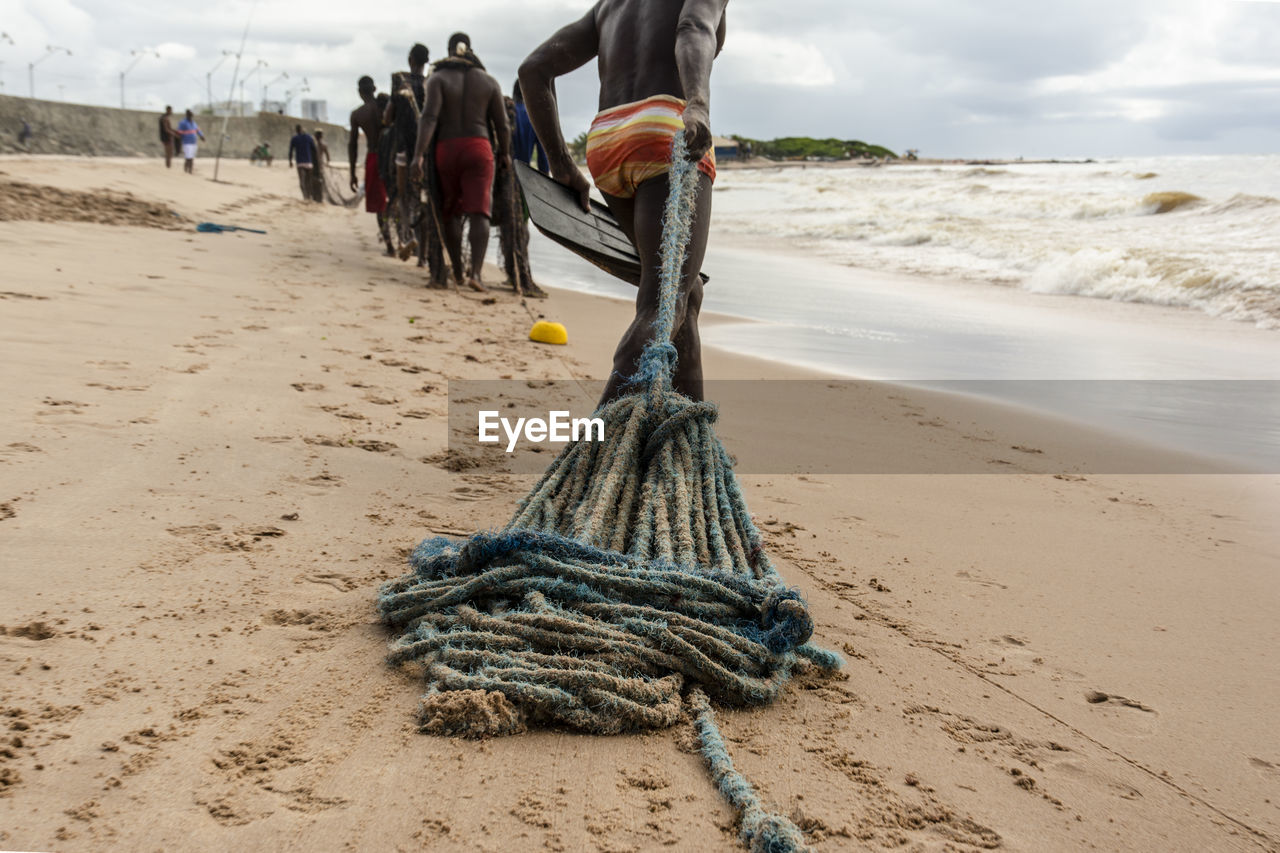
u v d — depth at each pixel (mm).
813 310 10500
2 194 11812
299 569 2725
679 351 3516
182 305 6805
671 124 3141
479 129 9344
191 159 27062
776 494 4016
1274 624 2871
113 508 2992
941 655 2539
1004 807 1857
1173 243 14969
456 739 1937
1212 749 2131
